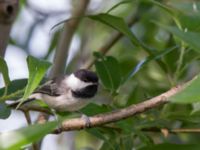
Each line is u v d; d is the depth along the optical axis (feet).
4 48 9.04
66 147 9.81
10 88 8.96
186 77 9.48
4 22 9.04
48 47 9.77
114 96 9.12
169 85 9.32
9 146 8.03
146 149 8.95
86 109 9.05
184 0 9.70
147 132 9.15
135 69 9.09
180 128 9.11
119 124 8.97
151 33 9.77
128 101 9.19
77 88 9.30
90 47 9.87
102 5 10.00
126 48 9.80
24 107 9.00
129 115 8.82
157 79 9.46
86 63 9.52
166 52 9.07
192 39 8.78
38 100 9.07
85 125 8.82
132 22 9.66
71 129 8.82
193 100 8.11
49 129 8.19
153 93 9.32
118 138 9.04
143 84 9.43
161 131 9.07
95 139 9.80
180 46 9.09
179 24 9.04
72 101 9.28
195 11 9.05
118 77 9.11
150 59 9.06
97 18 9.05
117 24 9.05
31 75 8.73
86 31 9.90
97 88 9.35
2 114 8.89
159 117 9.07
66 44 9.44
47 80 9.20
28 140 8.13
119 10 9.97
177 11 9.07
